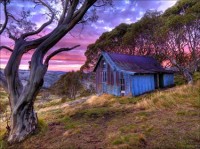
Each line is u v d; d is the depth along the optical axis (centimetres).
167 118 891
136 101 1586
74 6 877
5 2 919
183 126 744
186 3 2588
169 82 2634
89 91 4159
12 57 819
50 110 1778
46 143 714
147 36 3284
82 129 858
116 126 866
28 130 809
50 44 855
